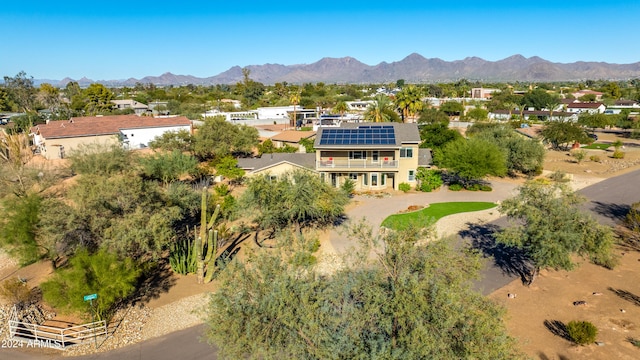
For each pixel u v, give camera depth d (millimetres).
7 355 19125
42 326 20328
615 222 35812
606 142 86500
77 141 61438
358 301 14586
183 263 26969
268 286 14414
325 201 31750
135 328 21188
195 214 38000
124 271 21781
